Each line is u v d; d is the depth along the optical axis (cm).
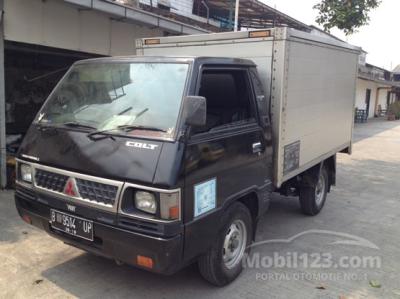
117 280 405
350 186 881
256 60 468
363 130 2281
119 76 386
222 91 389
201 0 1548
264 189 447
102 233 331
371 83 3356
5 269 414
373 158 1289
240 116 410
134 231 315
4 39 649
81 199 341
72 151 352
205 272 385
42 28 704
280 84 455
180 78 356
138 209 317
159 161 313
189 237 327
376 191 846
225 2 1520
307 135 547
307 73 523
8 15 646
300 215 648
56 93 421
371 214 676
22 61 839
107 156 332
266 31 455
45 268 421
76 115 382
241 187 400
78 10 764
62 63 899
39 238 489
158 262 313
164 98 350
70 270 419
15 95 844
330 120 634
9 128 842
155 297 379
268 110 462
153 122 338
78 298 371
